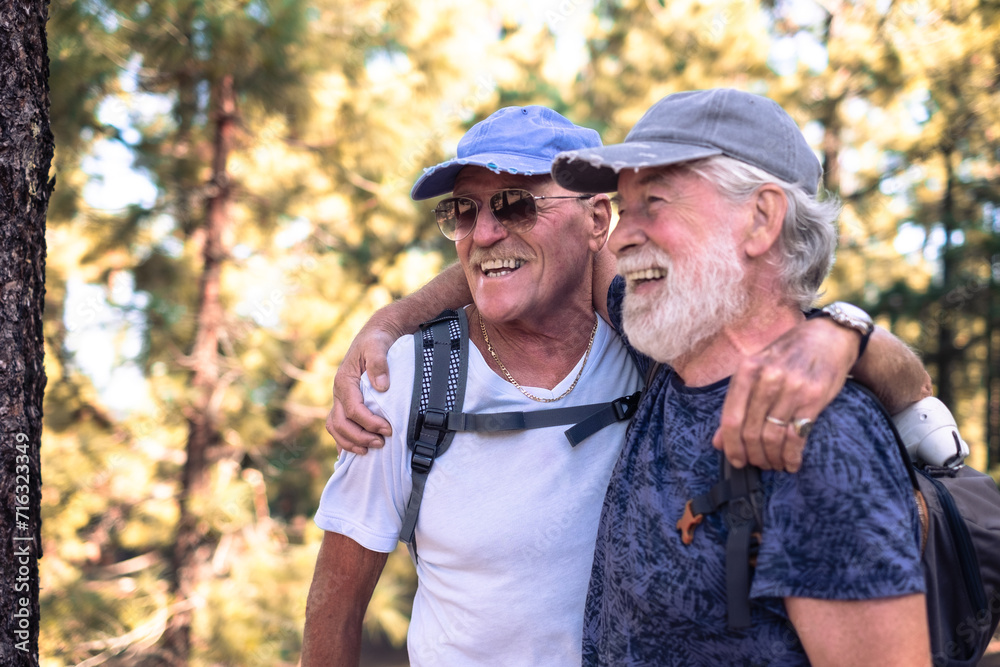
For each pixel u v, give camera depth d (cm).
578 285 166
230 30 469
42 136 143
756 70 775
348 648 168
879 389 126
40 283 144
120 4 467
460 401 159
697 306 120
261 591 559
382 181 647
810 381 103
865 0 720
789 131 123
